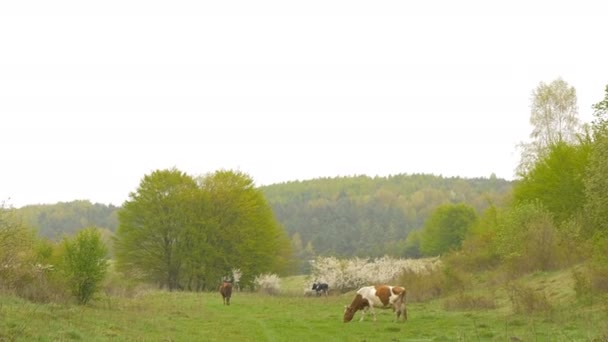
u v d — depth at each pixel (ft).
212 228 196.03
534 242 116.67
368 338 68.13
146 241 196.75
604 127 75.20
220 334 69.26
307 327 79.66
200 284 198.70
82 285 84.89
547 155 163.73
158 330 66.69
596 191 77.00
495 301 96.89
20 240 83.10
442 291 120.78
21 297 74.54
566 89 183.73
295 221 572.92
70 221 511.81
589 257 95.09
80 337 53.16
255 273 200.34
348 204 625.82
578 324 64.90
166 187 196.34
